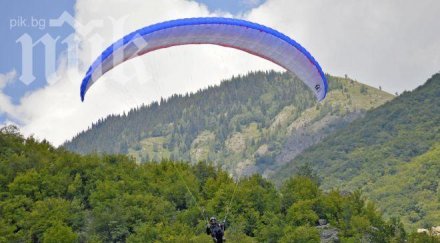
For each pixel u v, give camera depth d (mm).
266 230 156375
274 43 65250
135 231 152500
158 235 147875
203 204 168375
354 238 158625
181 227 151625
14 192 161500
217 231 58594
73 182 168625
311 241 152125
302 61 66812
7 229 146250
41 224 149375
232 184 171750
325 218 172000
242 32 63562
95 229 151875
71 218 153750
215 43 64250
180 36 61188
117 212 154125
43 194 163125
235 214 163625
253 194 170875
